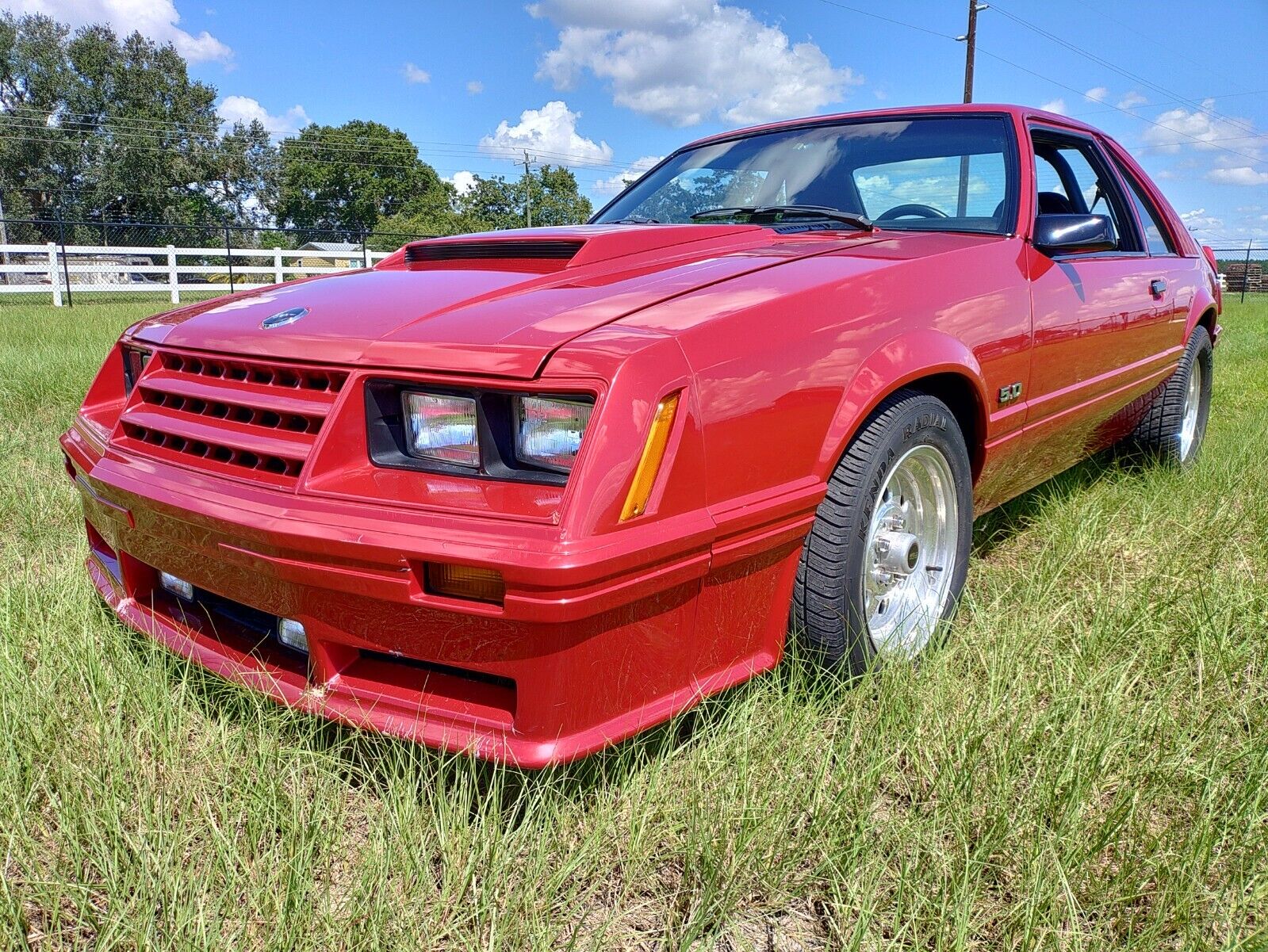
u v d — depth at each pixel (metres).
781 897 1.50
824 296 1.97
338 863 1.58
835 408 1.93
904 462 2.25
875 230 2.71
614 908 1.48
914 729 1.84
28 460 4.17
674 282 1.94
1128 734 1.81
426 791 1.68
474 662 1.55
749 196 3.11
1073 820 1.57
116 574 2.22
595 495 1.48
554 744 1.56
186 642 1.94
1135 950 1.37
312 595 1.63
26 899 1.49
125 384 2.43
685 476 1.62
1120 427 3.67
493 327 1.70
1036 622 2.31
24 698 1.87
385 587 1.53
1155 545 3.02
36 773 1.70
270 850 1.53
